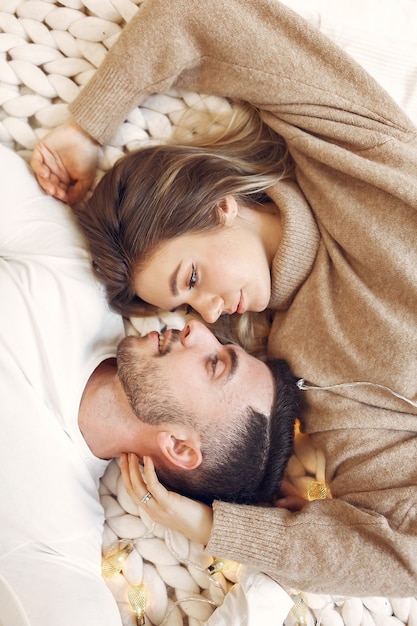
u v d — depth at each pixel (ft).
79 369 3.22
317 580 2.90
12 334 3.10
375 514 2.93
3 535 2.94
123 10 3.43
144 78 3.29
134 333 3.68
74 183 3.64
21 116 3.50
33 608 2.80
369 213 3.19
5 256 3.31
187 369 3.11
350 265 3.28
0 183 3.25
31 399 3.06
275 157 3.61
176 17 3.16
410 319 3.10
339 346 3.23
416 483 3.02
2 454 2.96
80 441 3.17
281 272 3.34
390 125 3.25
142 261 3.26
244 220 3.41
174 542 3.30
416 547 2.80
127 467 3.21
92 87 3.29
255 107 3.59
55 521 3.02
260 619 2.97
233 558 2.97
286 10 3.23
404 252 3.11
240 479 3.16
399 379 3.12
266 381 3.23
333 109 3.26
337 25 3.69
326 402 3.29
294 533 2.94
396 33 4.01
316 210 3.38
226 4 3.17
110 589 3.24
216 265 3.19
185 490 3.23
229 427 3.09
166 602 3.25
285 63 3.24
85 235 3.43
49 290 3.22
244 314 3.70
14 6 3.45
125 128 3.54
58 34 3.47
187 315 3.74
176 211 3.23
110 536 3.35
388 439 3.17
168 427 3.09
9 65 3.44
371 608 3.30
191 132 3.64
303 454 3.57
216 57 3.31
